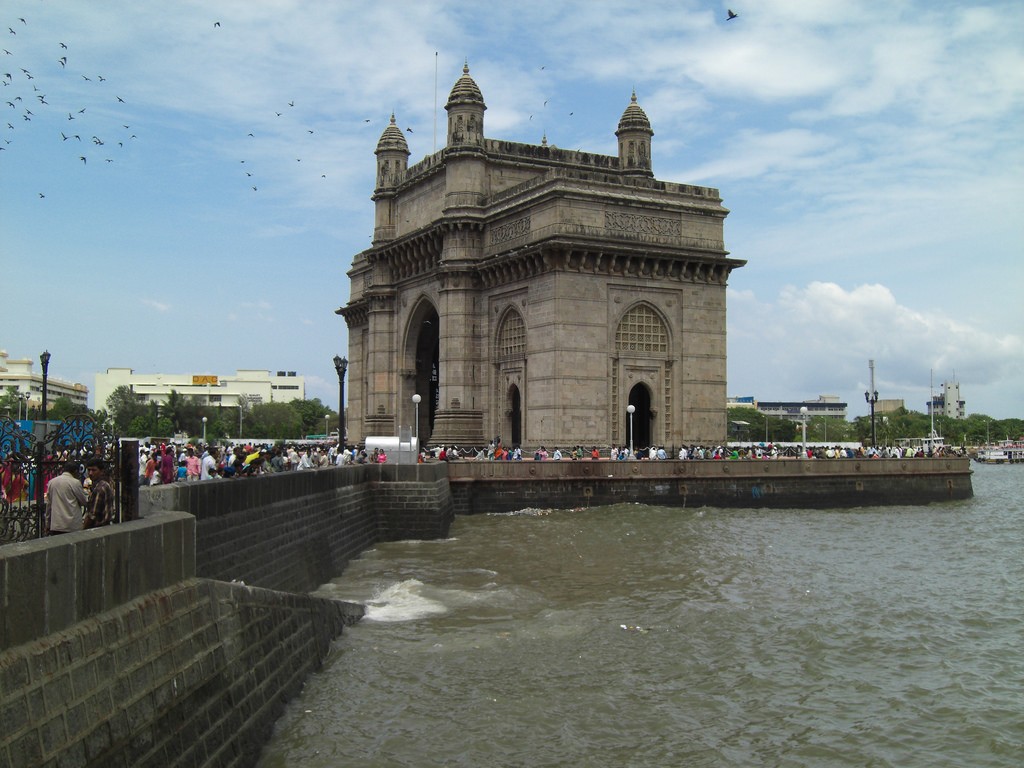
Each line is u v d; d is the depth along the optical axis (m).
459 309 70.69
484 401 70.44
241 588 17.05
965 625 28.25
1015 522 55.16
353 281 101.69
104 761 11.12
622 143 78.25
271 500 28.31
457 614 27.94
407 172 83.50
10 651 10.03
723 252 67.94
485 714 19.36
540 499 55.09
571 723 19.08
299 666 20.11
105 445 17.22
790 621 27.94
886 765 17.42
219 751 14.44
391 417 83.50
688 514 54.03
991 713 20.25
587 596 31.08
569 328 62.75
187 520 15.01
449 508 51.31
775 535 47.00
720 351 68.44
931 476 65.25
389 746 17.44
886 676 22.86
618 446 64.38
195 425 161.75
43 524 14.73
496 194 70.94
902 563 39.59
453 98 72.25
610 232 64.31
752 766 17.30
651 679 22.08
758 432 199.38
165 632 13.51
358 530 41.22
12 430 15.34
